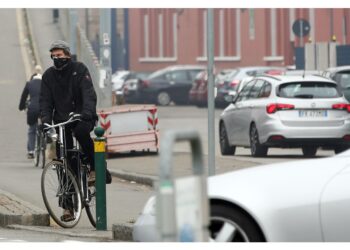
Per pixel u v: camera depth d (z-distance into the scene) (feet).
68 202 85.66
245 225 58.29
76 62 85.76
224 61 452.76
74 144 88.69
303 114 155.22
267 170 59.52
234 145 167.43
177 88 361.51
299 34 282.36
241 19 442.09
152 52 516.73
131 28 532.32
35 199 108.99
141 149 164.76
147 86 362.53
